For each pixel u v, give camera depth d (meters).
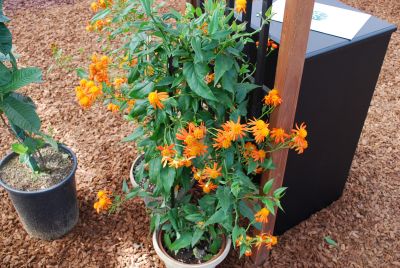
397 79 3.27
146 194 1.75
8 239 2.02
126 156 2.51
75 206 2.04
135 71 1.48
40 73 1.63
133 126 2.74
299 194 1.99
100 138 2.64
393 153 2.59
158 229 1.77
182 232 1.67
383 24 1.74
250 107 1.68
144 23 1.29
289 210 2.01
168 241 1.72
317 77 1.59
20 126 1.63
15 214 2.15
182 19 1.34
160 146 1.38
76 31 3.71
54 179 1.90
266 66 1.66
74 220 2.07
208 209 1.55
